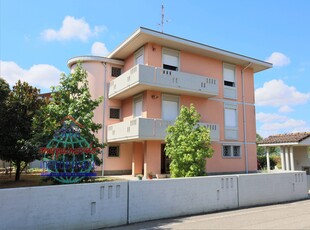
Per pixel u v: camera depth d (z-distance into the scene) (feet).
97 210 23.99
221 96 69.82
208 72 68.23
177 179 29.30
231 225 24.14
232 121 71.10
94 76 66.03
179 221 26.14
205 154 38.47
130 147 67.72
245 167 70.95
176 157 39.58
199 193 30.58
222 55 67.97
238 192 34.12
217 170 65.87
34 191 21.33
